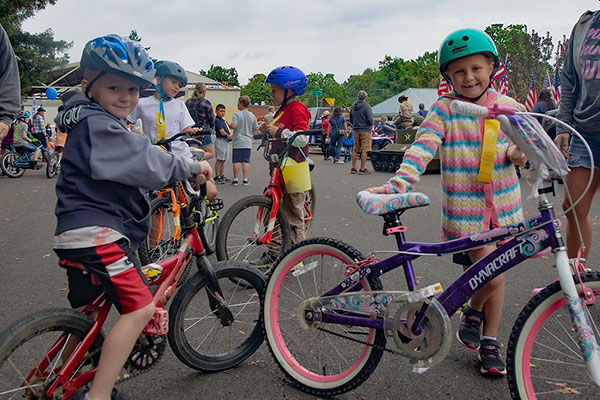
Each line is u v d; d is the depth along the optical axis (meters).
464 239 2.34
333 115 15.49
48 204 8.27
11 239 5.82
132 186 2.11
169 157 2.19
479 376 2.72
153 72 2.22
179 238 4.07
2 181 11.45
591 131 3.31
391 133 18.11
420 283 4.05
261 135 4.34
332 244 2.65
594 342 2.02
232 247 4.14
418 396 2.54
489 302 2.70
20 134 12.48
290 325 2.90
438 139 2.57
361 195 2.34
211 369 2.77
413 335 2.32
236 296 3.31
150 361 2.38
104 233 2.04
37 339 2.38
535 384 2.45
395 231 2.43
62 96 2.19
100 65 2.04
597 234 5.55
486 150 2.52
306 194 4.77
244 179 10.19
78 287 2.25
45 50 25.27
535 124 2.13
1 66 3.47
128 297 2.10
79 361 2.14
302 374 2.63
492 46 2.50
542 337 2.50
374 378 2.71
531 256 2.22
